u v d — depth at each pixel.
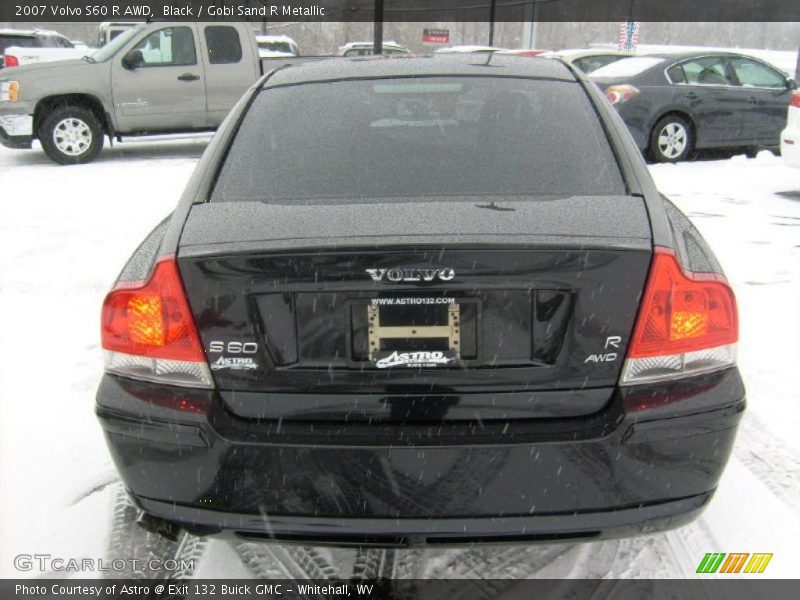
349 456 1.85
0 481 2.77
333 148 2.42
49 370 3.70
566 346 1.87
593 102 2.61
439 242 1.84
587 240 1.87
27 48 18.08
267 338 1.89
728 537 2.42
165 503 1.97
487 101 2.60
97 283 4.98
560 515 1.88
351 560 2.38
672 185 8.18
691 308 1.91
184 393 1.93
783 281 4.83
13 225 6.54
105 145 12.75
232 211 2.11
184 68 10.77
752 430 3.07
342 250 1.82
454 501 1.87
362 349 1.88
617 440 1.85
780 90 10.04
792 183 8.20
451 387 1.89
